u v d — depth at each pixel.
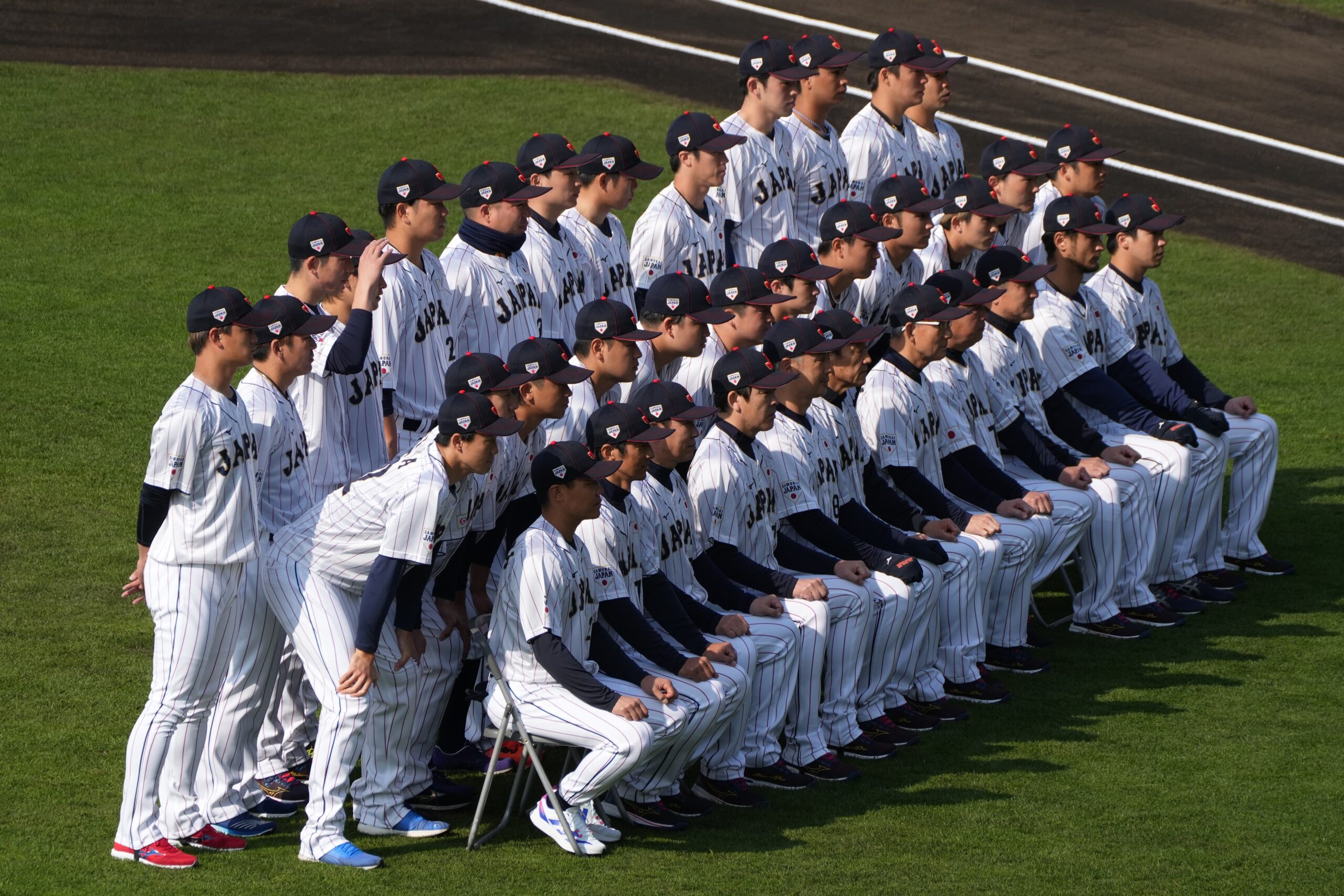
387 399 29.69
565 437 30.34
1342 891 25.17
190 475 24.66
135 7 82.31
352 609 26.00
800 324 31.72
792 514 31.94
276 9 83.62
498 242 31.88
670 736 26.31
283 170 66.62
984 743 31.59
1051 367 39.12
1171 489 38.81
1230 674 35.19
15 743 28.88
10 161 65.62
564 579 26.05
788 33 84.31
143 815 24.86
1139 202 40.91
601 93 75.50
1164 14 90.25
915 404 34.75
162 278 56.75
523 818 27.58
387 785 26.59
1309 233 67.62
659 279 31.89
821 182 40.41
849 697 31.14
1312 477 47.56
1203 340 58.09
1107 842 26.89
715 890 24.62
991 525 33.91
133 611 35.53
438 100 74.00
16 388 47.78
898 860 26.03
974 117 75.88
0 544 38.56
